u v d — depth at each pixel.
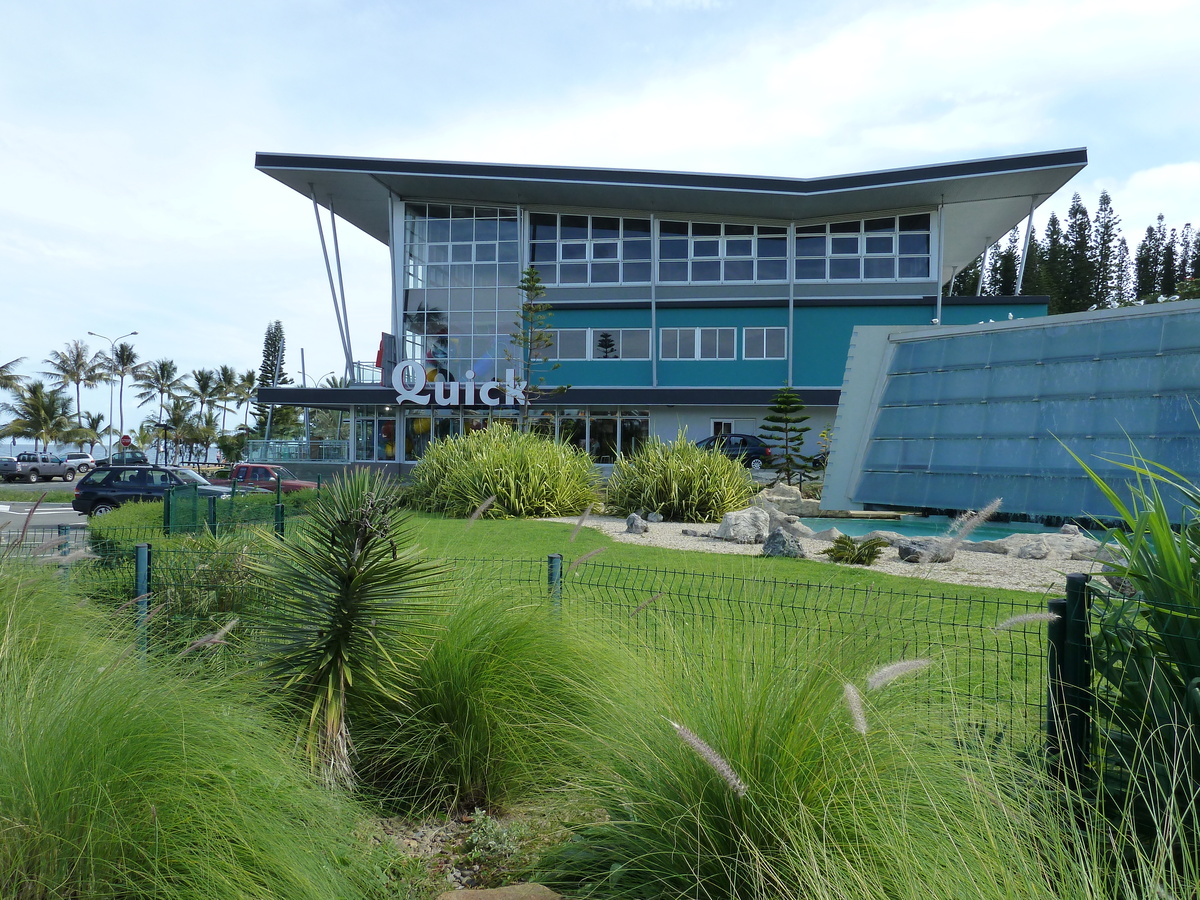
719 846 2.48
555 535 12.60
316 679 3.59
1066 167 31.64
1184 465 13.76
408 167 35.00
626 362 37.94
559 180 34.91
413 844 3.22
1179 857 2.28
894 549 11.36
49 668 3.15
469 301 38.84
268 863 2.33
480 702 3.63
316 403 37.06
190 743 2.59
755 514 13.09
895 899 2.11
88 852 2.21
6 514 24.78
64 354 89.62
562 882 2.76
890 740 2.58
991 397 17.41
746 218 38.22
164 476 23.78
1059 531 13.32
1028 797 2.46
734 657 2.98
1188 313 14.89
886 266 37.34
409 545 4.42
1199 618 2.61
